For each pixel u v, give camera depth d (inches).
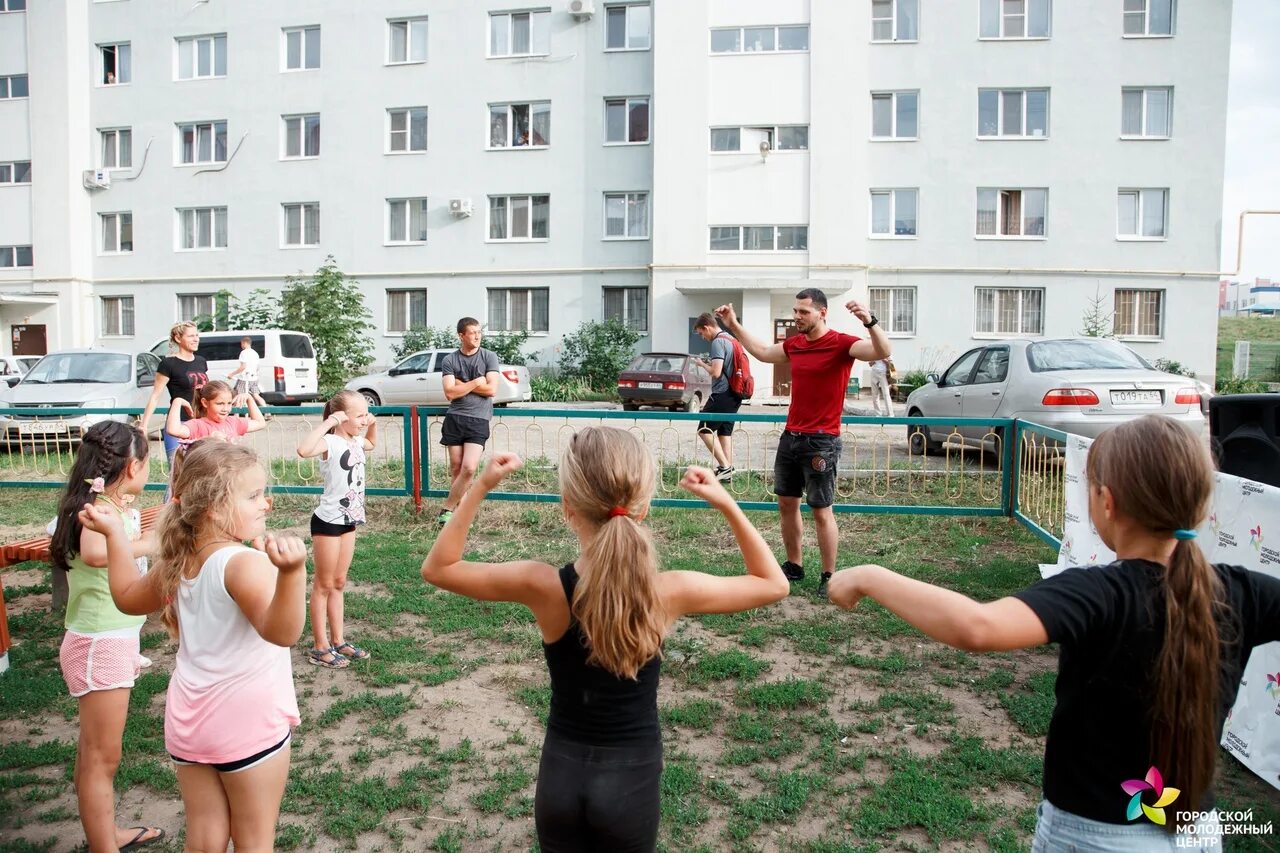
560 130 1047.0
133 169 1148.5
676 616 85.1
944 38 962.7
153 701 164.6
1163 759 63.2
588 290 1054.4
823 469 215.8
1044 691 161.8
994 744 143.6
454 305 1083.3
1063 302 966.4
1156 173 945.5
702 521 300.8
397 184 1083.3
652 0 1017.5
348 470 178.1
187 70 1133.7
